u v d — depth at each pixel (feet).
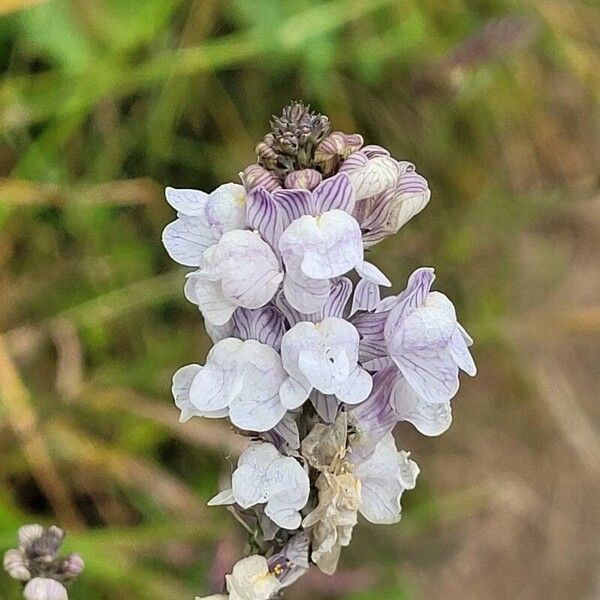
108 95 0.81
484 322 0.92
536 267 1.02
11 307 0.80
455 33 0.94
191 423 0.78
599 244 1.07
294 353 0.36
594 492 1.03
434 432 0.40
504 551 0.99
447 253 0.89
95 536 0.70
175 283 0.80
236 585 0.40
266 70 0.87
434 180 0.93
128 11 0.82
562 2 0.94
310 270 0.34
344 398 0.36
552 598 1.00
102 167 0.83
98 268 0.82
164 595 0.73
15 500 0.77
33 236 0.81
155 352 0.81
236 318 0.38
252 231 0.37
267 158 0.37
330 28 0.84
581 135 1.02
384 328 0.38
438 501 0.94
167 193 0.39
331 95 0.89
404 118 0.91
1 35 0.80
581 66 0.95
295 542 0.40
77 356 0.77
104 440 0.79
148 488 0.78
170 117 0.84
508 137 0.98
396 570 0.83
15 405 0.74
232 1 0.85
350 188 0.36
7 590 0.66
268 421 0.37
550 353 1.02
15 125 0.79
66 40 0.81
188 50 0.81
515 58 0.97
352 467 0.39
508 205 0.89
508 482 1.00
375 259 0.84
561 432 1.02
